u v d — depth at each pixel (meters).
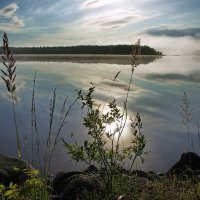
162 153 11.74
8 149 12.05
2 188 2.81
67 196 5.09
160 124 15.77
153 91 28.55
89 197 4.48
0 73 37.94
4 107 20.31
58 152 11.10
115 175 4.73
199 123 15.33
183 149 12.19
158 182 5.39
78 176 5.61
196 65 91.50
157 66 84.69
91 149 4.48
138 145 4.81
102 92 27.58
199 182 5.10
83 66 85.94
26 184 2.85
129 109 20.03
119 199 4.34
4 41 2.92
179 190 4.98
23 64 106.19
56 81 40.50
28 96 25.88
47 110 19.36
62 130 14.26
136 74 50.41
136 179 4.99
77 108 19.28
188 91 27.84
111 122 4.80
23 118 17.12
